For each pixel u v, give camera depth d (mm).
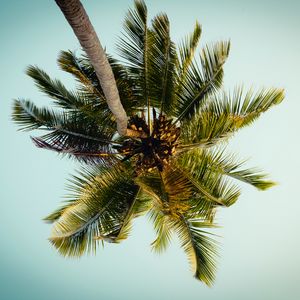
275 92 8406
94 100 9781
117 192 9414
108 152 10289
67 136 9750
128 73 9742
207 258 8406
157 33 9016
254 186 9188
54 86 9695
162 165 9477
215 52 8688
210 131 8344
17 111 9430
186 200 8227
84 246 8859
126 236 7988
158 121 10180
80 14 4254
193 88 9414
